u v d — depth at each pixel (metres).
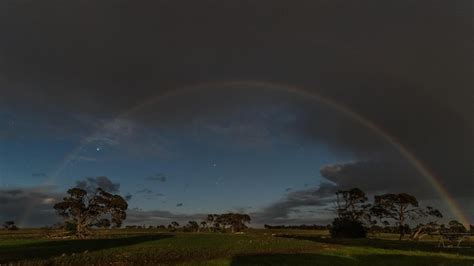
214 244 57.03
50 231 113.75
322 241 68.19
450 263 38.19
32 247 52.72
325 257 40.25
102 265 34.34
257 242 61.97
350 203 119.00
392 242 70.56
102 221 117.06
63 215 113.25
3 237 89.31
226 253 43.28
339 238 84.81
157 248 49.44
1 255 40.16
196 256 40.16
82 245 56.12
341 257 40.81
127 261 36.38
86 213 114.38
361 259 40.12
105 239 76.25
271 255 41.16
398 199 108.56
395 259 40.56
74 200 112.56
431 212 105.44
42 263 34.03
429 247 60.16
